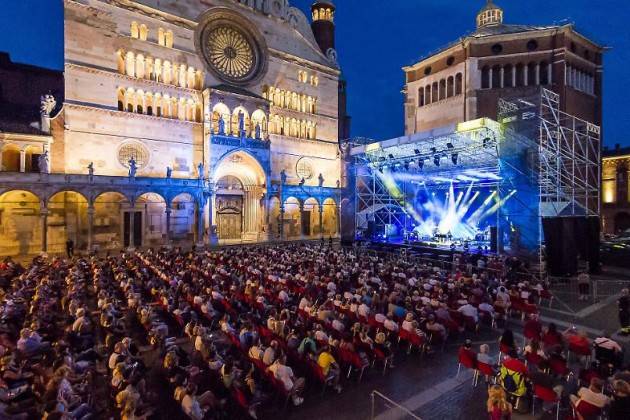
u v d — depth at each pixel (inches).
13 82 1893.5
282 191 2119.8
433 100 2380.7
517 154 1295.5
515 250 1307.8
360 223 2070.6
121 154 1686.8
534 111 1553.9
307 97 2402.8
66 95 1553.9
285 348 553.6
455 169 1753.2
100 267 1088.2
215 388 473.1
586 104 2034.9
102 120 1628.9
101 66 1635.1
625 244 1519.4
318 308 706.8
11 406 393.4
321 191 2314.2
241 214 2150.6
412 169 1920.5
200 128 1900.8
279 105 2258.9
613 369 498.3
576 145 1877.5
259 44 2161.7
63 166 1550.2
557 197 1283.2
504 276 1043.3
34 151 1524.4
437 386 528.1
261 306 725.9
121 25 1697.8
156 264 1123.9
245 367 548.1
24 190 1364.4
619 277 1245.1
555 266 1192.8
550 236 1197.1
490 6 2534.5
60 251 1552.7
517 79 2055.9
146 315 649.0
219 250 1657.2
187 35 1893.5
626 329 709.3
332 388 522.3
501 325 762.2
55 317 673.6
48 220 1546.5
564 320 802.8
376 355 564.4
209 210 1843.0
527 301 777.6
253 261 1123.9
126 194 1585.9
